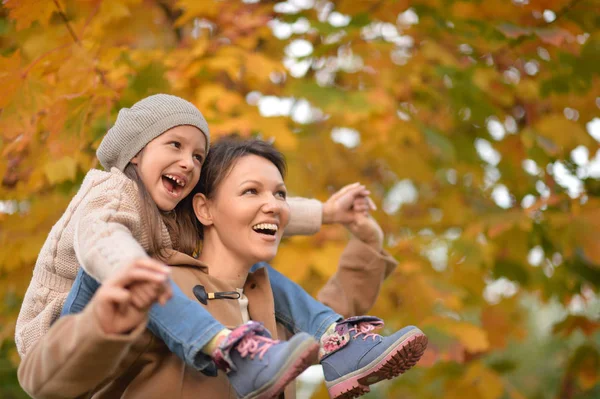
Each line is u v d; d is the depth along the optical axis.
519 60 5.27
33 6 3.16
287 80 5.02
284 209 2.46
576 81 4.94
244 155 2.48
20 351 2.22
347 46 5.00
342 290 2.89
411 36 5.17
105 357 1.77
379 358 2.32
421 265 5.21
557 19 4.75
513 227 5.17
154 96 2.36
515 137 5.54
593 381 5.92
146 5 4.66
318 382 5.32
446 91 5.47
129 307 1.71
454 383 5.33
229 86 4.99
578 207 5.04
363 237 2.96
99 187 2.18
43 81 3.23
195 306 2.07
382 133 4.88
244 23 4.65
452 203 5.72
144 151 2.28
